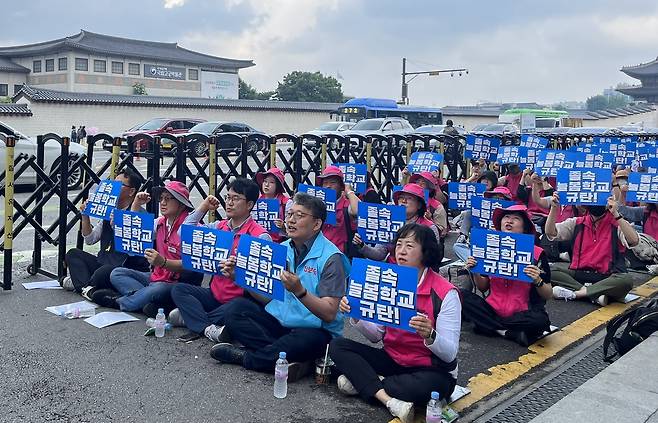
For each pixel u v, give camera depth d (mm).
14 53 48062
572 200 6625
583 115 56094
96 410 3943
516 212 5383
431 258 3900
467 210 8094
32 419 3809
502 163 11680
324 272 4293
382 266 3871
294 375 4414
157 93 51531
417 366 3996
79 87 47250
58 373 4453
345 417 3953
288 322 4500
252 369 4562
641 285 7266
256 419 3902
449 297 3840
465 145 12984
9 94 48281
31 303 6000
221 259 4895
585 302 6609
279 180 6746
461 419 4047
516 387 4582
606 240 6613
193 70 53531
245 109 40000
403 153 11508
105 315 5594
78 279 6242
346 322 5883
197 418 3889
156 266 5355
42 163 6961
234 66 55344
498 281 5434
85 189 6879
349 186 7711
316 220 4359
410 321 3666
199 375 4484
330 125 28906
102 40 49875
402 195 6320
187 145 7707
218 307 5164
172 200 5570
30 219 6672
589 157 10000
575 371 4883
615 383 4066
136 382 4348
